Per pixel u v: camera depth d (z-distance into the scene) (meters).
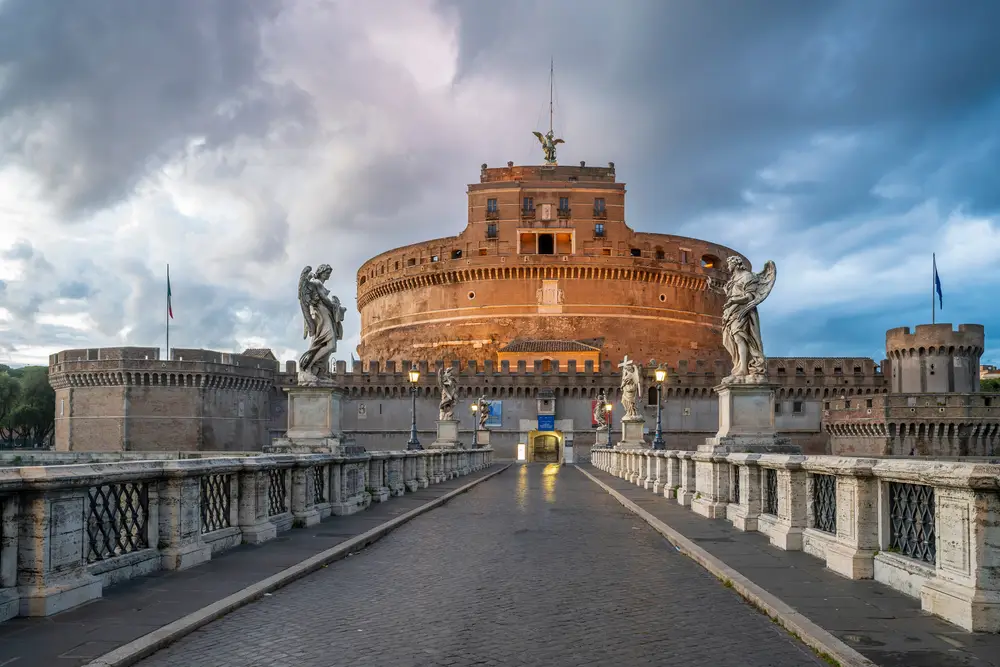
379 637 8.88
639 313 124.50
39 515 9.16
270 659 8.02
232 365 98.50
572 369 105.25
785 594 10.28
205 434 95.25
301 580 12.03
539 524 20.00
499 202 127.56
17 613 9.04
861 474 11.27
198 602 9.91
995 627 8.38
